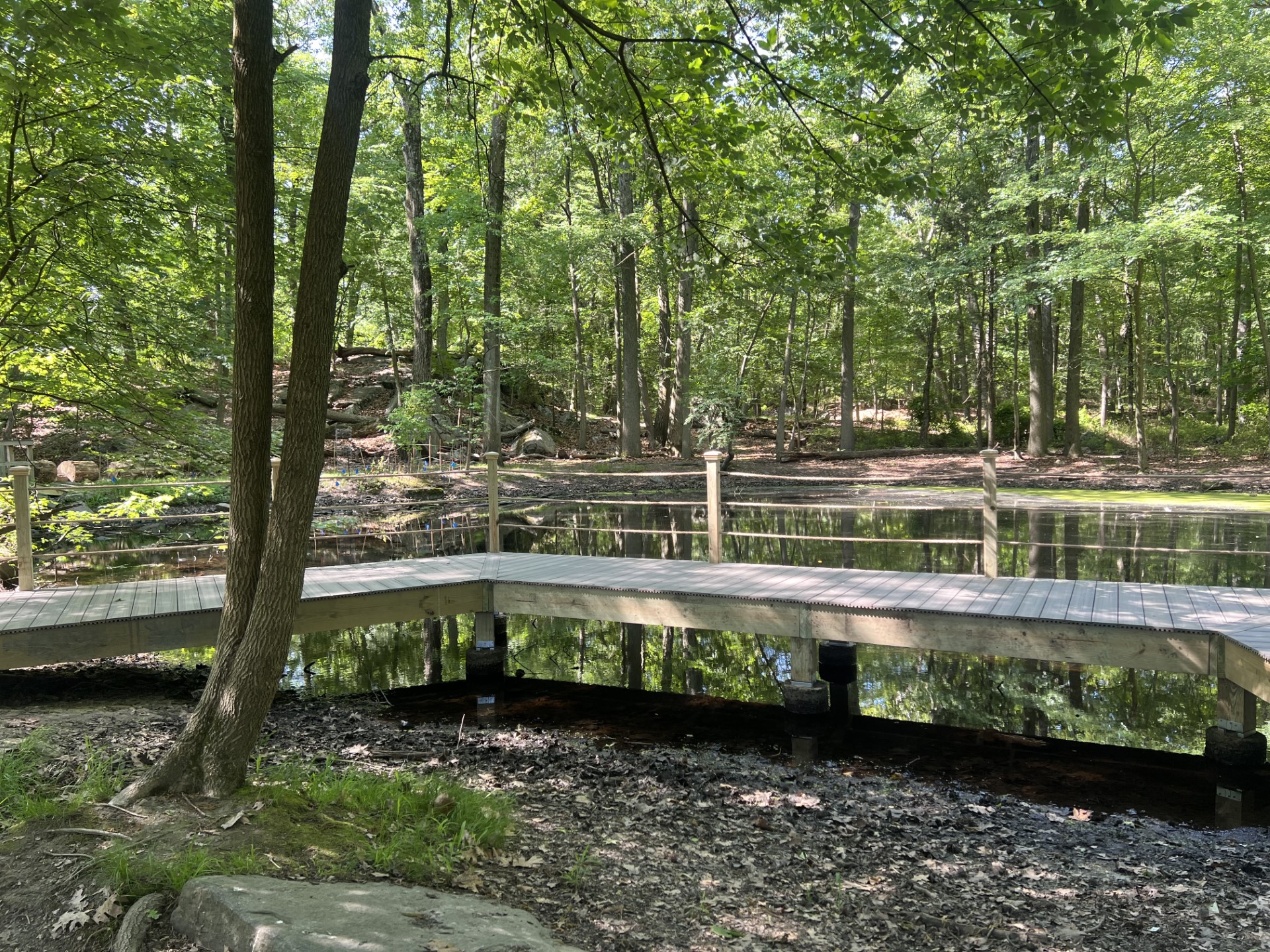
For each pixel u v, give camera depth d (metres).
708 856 3.61
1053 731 5.75
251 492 3.54
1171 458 24.27
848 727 5.88
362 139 21.86
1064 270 20.23
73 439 16.09
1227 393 28.52
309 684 6.95
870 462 26.38
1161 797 4.57
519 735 5.64
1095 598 5.88
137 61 4.81
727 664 7.72
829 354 30.45
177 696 6.11
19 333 6.99
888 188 4.80
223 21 7.32
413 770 4.72
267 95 3.40
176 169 7.06
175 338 7.65
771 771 4.98
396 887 2.71
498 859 3.31
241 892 2.44
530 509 18.80
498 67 4.98
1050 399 26.33
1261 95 18.84
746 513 18.80
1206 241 19.34
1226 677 4.84
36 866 2.79
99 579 10.00
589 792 4.44
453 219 19.95
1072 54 3.72
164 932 2.42
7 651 5.67
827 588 6.45
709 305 26.06
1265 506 15.12
